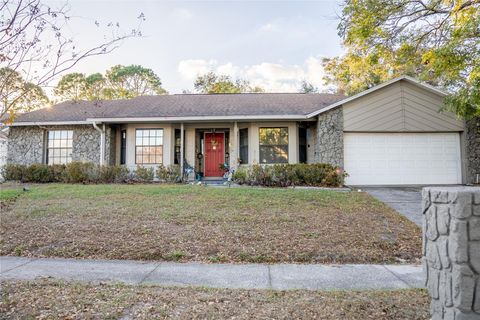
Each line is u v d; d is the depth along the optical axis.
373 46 11.91
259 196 9.20
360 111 12.88
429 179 12.91
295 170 12.03
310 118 13.43
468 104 9.84
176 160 14.55
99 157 14.47
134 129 14.38
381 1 10.44
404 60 12.32
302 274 4.45
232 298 3.37
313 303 3.20
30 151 14.91
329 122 13.02
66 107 16.30
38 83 3.15
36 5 2.92
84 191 10.13
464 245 2.20
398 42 11.52
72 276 4.32
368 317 2.84
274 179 12.07
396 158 12.99
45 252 5.47
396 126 12.83
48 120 14.41
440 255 2.43
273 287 3.91
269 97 16.80
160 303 3.19
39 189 10.70
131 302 3.21
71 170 12.83
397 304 3.16
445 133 13.01
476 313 2.16
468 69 9.60
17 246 5.69
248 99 16.33
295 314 2.90
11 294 3.42
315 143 14.08
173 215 7.22
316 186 11.80
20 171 13.51
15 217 7.12
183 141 14.27
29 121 14.45
